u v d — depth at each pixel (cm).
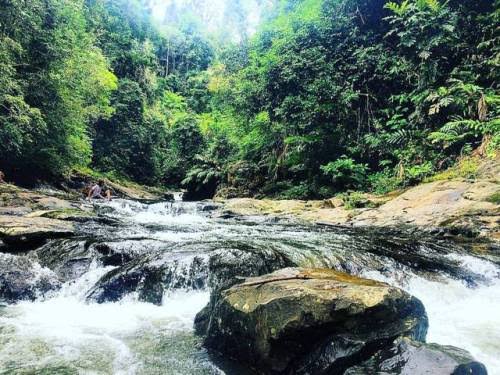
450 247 848
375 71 1898
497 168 1309
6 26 1570
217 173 2888
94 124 3303
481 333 479
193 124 3944
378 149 1833
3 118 1482
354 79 1914
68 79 1922
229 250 673
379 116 1955
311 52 2014
